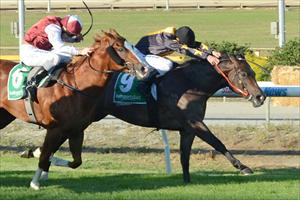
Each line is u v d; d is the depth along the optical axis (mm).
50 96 12281
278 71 23938
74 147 12984
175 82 13562
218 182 13141
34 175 12867
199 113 13477
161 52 13875
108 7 78812
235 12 73625
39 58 12352
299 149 17906
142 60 12492
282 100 24266
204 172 14953
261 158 17062
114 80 13836
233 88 13680
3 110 13273
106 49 12008
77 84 12195
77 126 12352
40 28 12461
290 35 52125
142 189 12266
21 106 12625
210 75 13547
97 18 67812
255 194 11797
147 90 13633
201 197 11406
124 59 11938
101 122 20000
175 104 13469
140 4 84125
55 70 12375
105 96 13812
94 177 13586
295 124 19594
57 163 13227
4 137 18797
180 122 13477
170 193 11789
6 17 70375
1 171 14391
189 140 13453
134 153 17359
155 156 17172
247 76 13562
